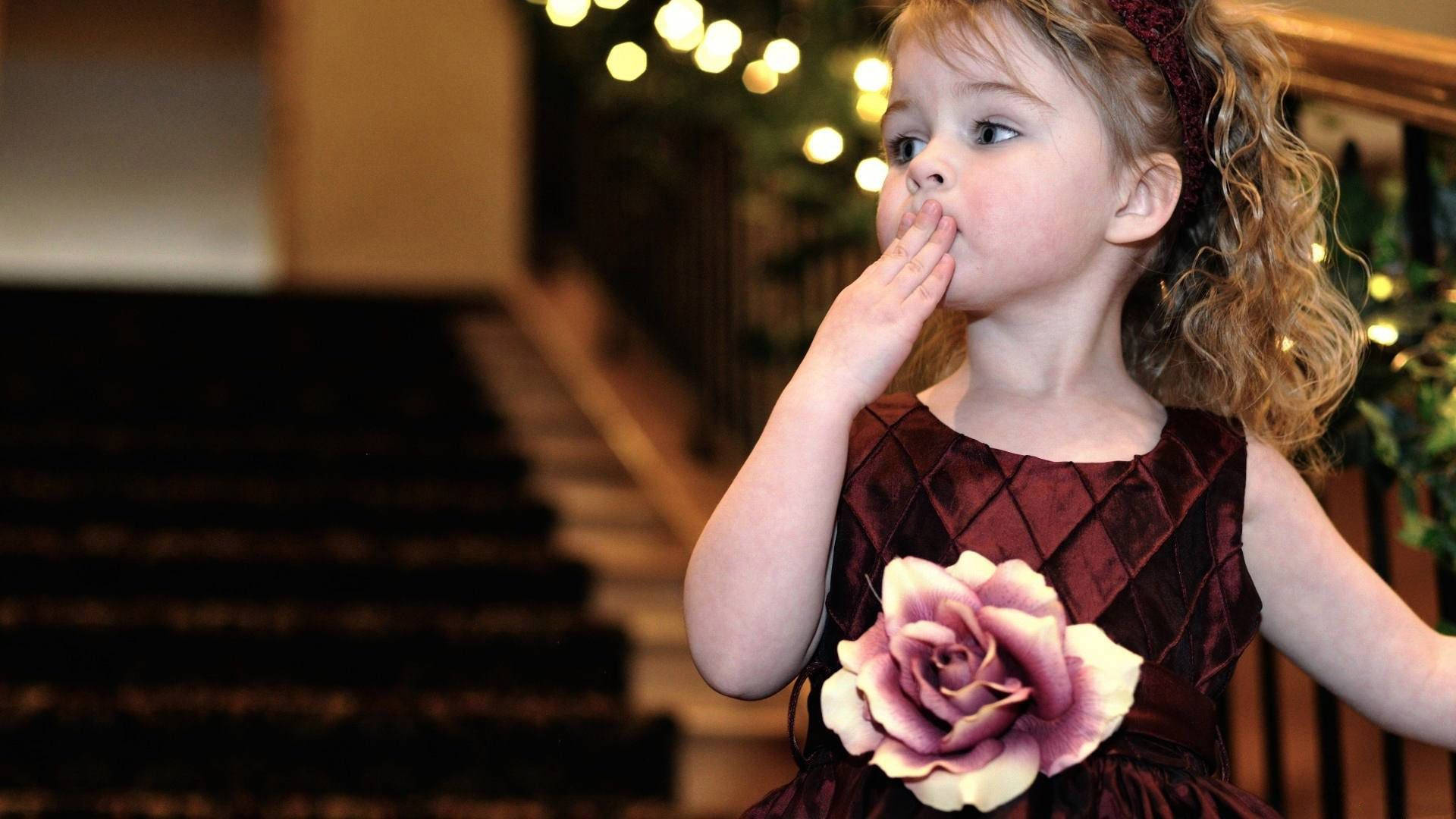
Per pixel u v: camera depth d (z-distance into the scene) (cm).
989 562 88
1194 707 91
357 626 294
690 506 351
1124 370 105
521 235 663
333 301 524
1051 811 85
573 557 328
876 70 246
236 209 764
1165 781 88
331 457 383
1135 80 96
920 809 87
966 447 97
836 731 87
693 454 384
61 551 316
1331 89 143
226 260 757
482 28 687
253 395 425
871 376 93
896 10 111
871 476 98
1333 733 156
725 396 378
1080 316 99
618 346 473
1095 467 96
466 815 246
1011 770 81
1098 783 87
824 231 279
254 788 256
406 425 420
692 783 263
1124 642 91
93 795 252
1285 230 109
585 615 311
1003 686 81
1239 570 96
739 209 360
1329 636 101
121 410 409
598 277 523
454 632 292
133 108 770
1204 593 95
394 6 684
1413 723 101
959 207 94
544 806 253
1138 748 89
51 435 388
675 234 429
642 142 407
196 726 261
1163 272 111
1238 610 95
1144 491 95
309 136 677
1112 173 95
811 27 283
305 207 676
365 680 289
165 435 399
